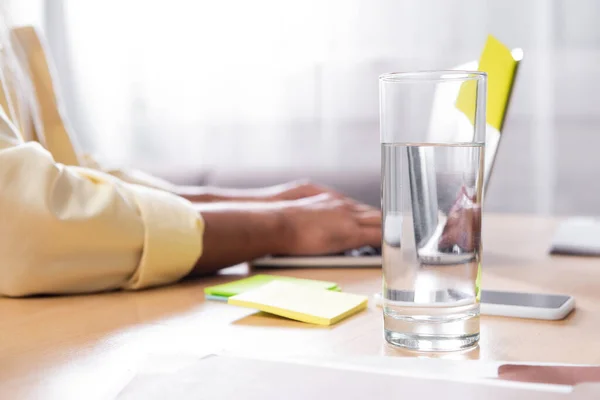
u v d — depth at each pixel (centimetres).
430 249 49
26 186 71
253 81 296
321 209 95
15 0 309
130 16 308
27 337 56
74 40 315
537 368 42
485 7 265
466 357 48
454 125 48
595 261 94
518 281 78
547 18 258
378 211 101
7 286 71
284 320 61
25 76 94
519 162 265
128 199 77
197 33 301
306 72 289
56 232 71
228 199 126
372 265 93
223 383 40
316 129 289
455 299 50
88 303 70
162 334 56
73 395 41
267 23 292
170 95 306
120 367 47
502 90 76
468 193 49
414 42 275
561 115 259
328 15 284
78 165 98
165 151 309
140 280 76
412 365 43
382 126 50
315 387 39
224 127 301
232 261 87
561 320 59
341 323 59
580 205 259
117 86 312
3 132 76
